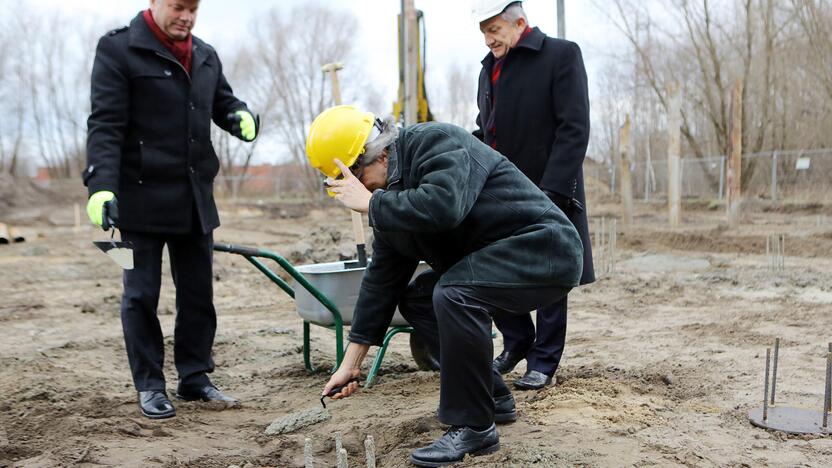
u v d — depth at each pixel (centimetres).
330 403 440
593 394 421
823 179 2273
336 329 471
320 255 1233
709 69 2819
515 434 355
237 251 447
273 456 357
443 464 316
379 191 302
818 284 899
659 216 2245
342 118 320
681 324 684
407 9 1160
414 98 1163
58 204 3384
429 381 474
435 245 323
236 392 491
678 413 393
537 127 436
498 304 312
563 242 313
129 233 418
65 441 373
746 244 1356
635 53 2920
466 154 301
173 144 420
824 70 2383
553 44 430
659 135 3173
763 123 2619
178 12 405
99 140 397
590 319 737
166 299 939
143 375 420
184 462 345
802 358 517
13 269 1294
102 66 404
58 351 627
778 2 2536
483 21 425
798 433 354
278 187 4297
